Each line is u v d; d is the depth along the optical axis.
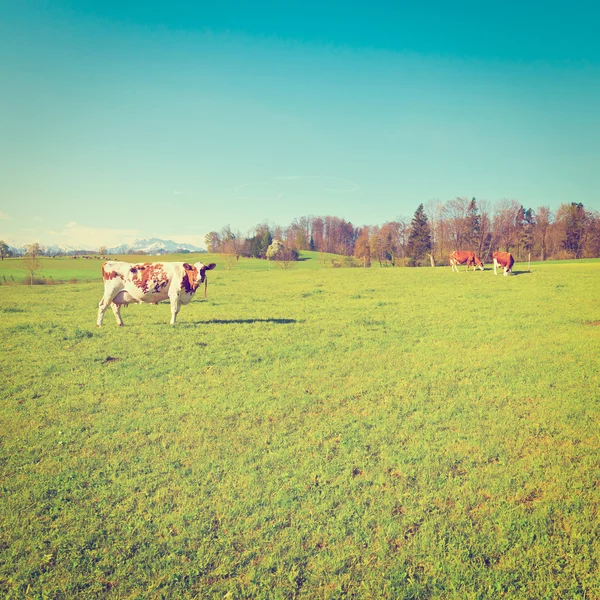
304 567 5.66
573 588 5.21
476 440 8.60
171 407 10.39
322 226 154.25
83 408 10.37
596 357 13.79
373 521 6.39
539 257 106.00
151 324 19.73
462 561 5.68
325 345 15.96
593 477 7.27
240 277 50.34
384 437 8.80
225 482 7.33
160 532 6.23
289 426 9.38
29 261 55.91
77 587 5.37
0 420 9.72
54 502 6.86
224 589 5.34
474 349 15.25
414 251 104.38
